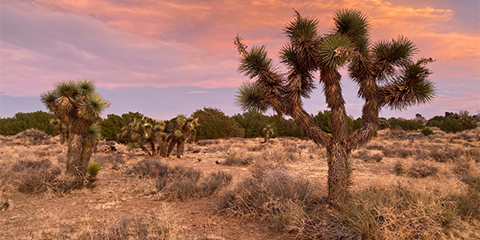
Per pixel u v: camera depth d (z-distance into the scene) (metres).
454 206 4.70
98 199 6.68
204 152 21.25
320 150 18.31
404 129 44.94
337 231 3.94
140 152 20.31
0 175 7.95
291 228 4.22
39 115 39.25
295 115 5.20
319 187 6.75
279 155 14.00
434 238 3.88
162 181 7.60
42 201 6.40
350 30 5.14
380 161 14.65
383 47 5.00
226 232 4.49
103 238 4.01
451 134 37.81
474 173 8.67
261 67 5.14
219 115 46.88
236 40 5.39
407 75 4.87
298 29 5.09
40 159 13.46
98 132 8.45
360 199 4.45
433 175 9.35
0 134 34.09
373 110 5.04
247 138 42.50
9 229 4.53
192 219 5.20
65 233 4.28
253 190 5.72
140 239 3.97
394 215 3.84
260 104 5.17
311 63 5.15
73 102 7.91
